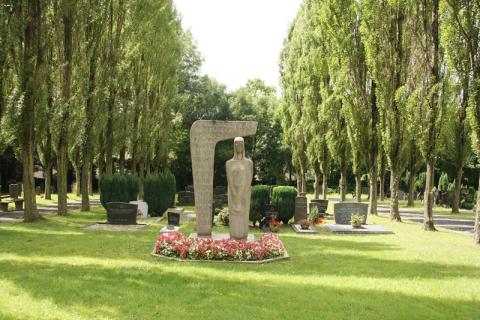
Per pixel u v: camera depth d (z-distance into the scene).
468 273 11.20
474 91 16.38
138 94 33.00
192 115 54.97
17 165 47.12
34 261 11.45
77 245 14.10
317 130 33.88
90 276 9.80
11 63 19.77
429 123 19.72
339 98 30.02
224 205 31.06
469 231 21.23
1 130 19.20
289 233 19.05
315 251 13.94
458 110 30.86
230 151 52.25
